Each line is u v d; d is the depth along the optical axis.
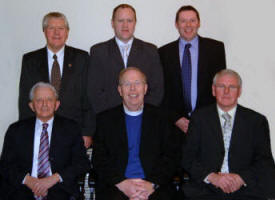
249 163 3.01
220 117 3.11
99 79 3.67
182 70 3.76
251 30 4.43
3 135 4.36
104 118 3.18
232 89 3.01
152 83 3.69
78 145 3.12
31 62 3.68
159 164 3.07
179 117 3.69
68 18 4.32
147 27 4.39
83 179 3.06
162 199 2.94
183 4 4.37
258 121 3.05
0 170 3.00
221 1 4.39
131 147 3.12
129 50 3.73
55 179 2.95
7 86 4.34
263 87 4.49
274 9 4.41
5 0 4.27
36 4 4.29
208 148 3.04
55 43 3.62
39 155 3.03
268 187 2.90
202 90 3.73
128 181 2.97
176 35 4.41
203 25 4.41
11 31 4.30
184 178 3.06
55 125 3.11
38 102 3.03
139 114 3.18
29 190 2.99
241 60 4.46
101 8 4.34
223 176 2.89
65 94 3.63
